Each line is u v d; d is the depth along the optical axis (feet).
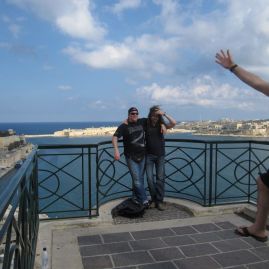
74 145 15.70
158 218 16.52
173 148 20.26
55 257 12.17
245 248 12.87
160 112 17.56
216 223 15.65
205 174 17.53
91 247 13.06
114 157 16.81
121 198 19.08
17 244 6.97
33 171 11.59
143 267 11.43
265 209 7.27
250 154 17.92
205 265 11.55
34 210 11.94
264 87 6.71
